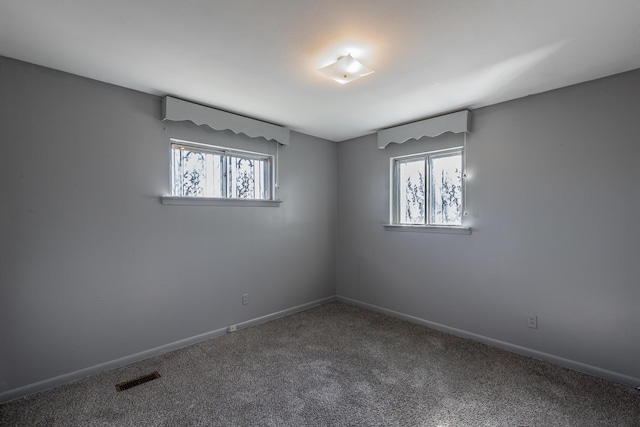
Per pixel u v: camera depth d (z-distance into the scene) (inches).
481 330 117.3
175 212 111.9
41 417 74.7
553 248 100.6
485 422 72.6
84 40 73.4
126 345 100.6
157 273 107.5
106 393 84.5
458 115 118.6
